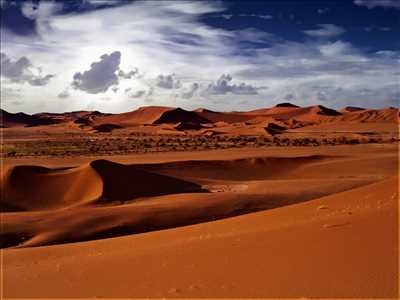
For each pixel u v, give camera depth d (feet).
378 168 192.95
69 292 30.89
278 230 38.83
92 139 468.34
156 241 50.55
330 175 185.37
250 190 144.66
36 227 91.20
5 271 43.60
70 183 143.02
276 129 552.41
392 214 35.32
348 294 21.94
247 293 24.26
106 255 44.52
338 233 33.01
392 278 23.15
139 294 27.32
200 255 35.06
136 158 251.19
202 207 105.40
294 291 23.45
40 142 418.51
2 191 138.92
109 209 104.17
